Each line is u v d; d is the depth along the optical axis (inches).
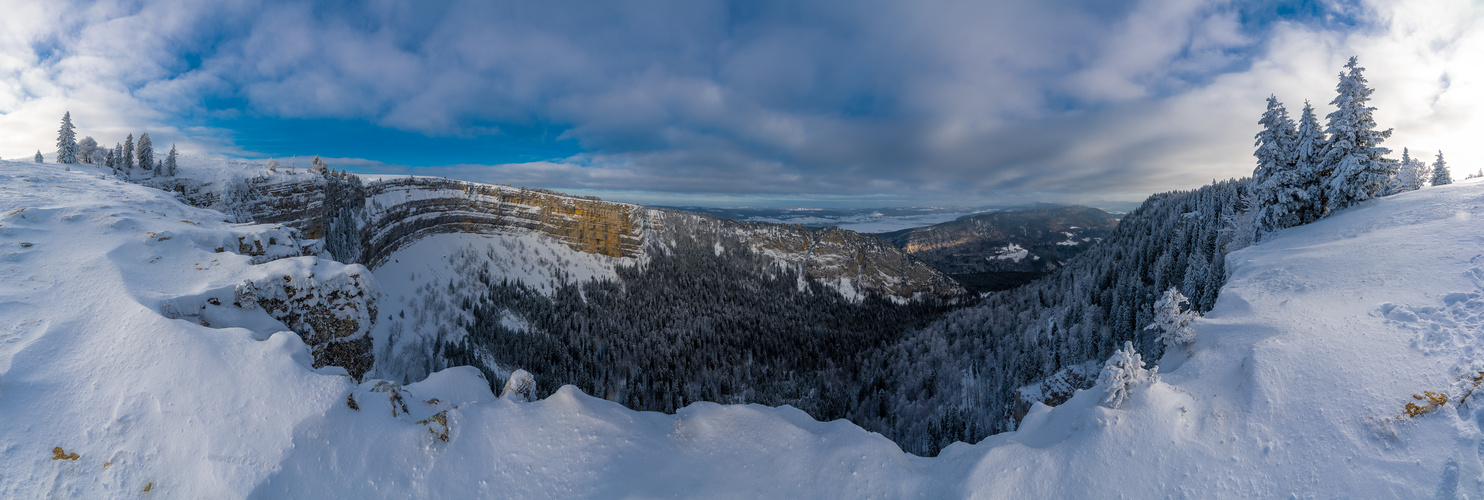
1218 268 2207.2
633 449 674.8
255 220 3312.0
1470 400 672.4
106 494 473.4
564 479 604.7
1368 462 665.6
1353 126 1911.9
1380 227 1539.1
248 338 673.6
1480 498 564.7
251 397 582.6
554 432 663.1
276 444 540.1
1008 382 3390.7
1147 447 741.3
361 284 1085.8
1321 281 1239.5
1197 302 2301.9
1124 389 843.4
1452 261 1104.2
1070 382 2364.7
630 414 754.8
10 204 1066.7
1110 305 3668.8
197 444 525.3
